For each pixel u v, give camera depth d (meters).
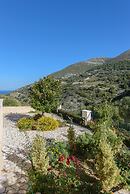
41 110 23.53
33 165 11.57
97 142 14.34
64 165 12.82
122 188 12.19
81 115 25.19
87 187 10.57
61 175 11.63
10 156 14.47
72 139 15.33
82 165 13.84
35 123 22.34
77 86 66.69
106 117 18.12
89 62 160.12
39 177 10.52
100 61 163.88
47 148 14.13
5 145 16.67
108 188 11.02
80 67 146.88
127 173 13.21
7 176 11.95
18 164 13.37
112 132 15.48
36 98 23.64
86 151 14.91
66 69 143.88
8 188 10.90
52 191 9.95
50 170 12.33
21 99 56.34
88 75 86.12
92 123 22.28
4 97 35.88
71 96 55.66
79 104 47.19
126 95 38.25
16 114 29.91
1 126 12.76
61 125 23.45
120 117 21.53
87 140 15.29
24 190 10.80
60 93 24.45
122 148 16.09
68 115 26.83
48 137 19.23
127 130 20.59
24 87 77.25
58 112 29.47
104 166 11.03
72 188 10.48
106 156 11.10
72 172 12.23
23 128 21.80
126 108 23.08
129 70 81.06
